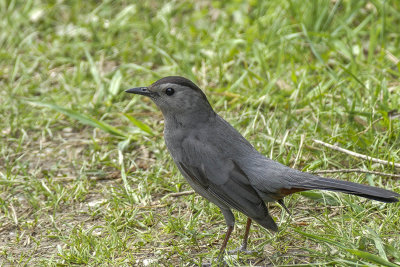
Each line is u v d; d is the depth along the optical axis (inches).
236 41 541.6
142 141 454.0
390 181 376.8
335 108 442.0
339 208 359.9
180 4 621.0
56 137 475.5
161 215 374.6
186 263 330.3
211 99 487.8
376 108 447.2
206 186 331.3
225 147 333.7
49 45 594.2
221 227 356.8
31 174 428.8
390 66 498.9
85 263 332.2
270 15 569.9
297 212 364.8
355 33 536.4
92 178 421.4
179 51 551.5
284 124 436.1
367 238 322.7
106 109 497.0
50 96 516.7
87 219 377.1
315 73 508.1
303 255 317.7
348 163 403.2
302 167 405.4
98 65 556.7
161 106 348.2
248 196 317.7
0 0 644.7
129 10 609.3
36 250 351.6
